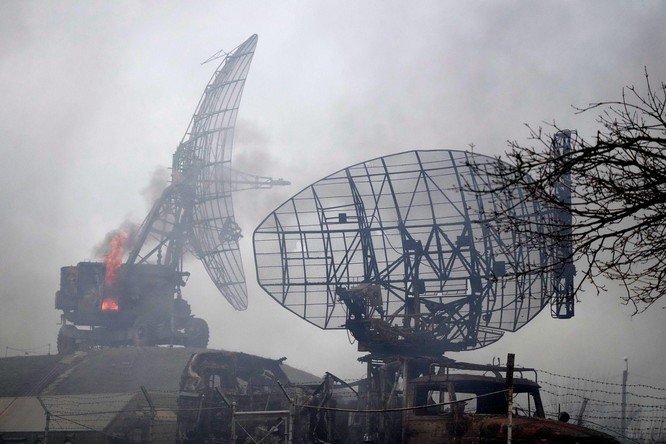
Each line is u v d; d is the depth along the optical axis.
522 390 28.97
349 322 38.34
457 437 27.91
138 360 72.12
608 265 12.29
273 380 45.91
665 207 11.98
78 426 50.59
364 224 40.78
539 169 12.52
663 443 27.36
